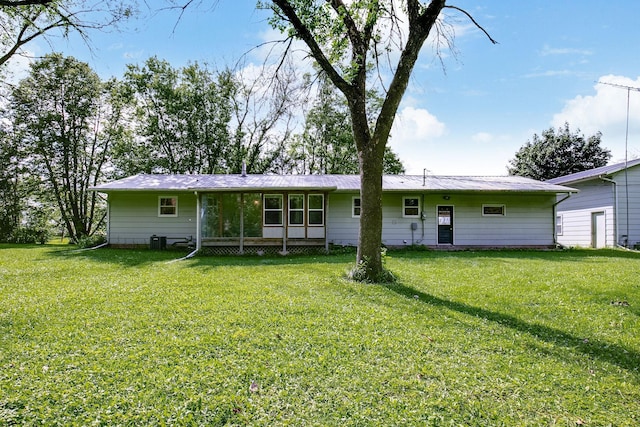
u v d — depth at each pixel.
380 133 7.70
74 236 23.31
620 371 3.36
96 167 25.72
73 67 23.23
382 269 7.76
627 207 16.14
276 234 14.66
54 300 5.65
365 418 2.54
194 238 16.16
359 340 4.00
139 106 26.23
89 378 3.04
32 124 22.61
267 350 3.69
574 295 6.23
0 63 13.16
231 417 2.53
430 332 4.32
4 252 14.09
